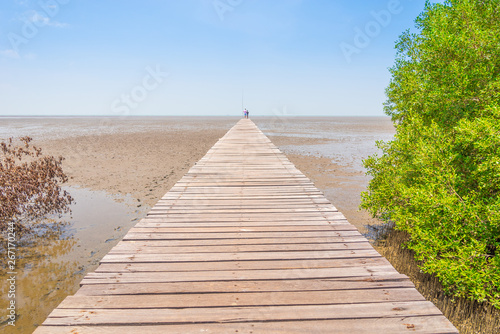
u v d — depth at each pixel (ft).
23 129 141.08
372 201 18.01
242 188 17.97
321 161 46.93
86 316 6.36
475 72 13.51
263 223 12.23
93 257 15.72
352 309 6.70
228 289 7.49
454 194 12.50
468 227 11.63
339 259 9.16
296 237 10.82
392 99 19.43
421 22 17.76
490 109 11.92
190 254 9.43
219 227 11.81
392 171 17.79
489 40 13.46
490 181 12.23
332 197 27.35
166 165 43.01
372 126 196.03
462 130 12.23
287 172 22.49
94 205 24.63
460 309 11.57
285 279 7.98
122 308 6.67
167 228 11.68
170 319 6.30
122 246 10.02
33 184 20.61
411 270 14.64
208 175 21.49
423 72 16.44
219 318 6.36
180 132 116.78
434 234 12.46
